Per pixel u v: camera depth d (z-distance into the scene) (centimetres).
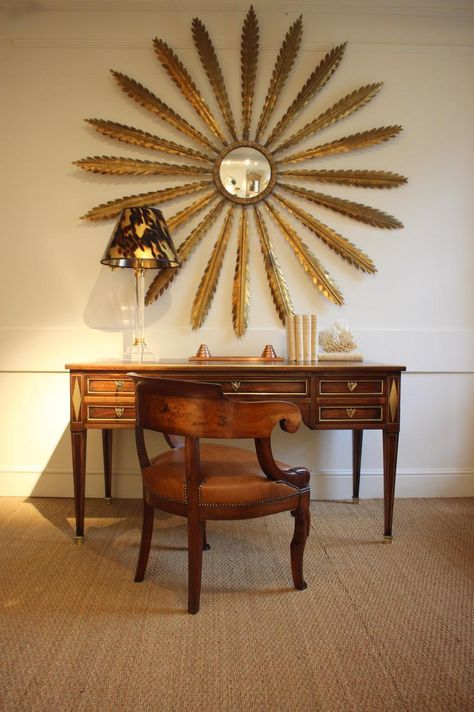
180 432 146
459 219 254
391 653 128
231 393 191
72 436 194
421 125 251
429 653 129
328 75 245
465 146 253
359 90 246
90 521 219
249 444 259
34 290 248
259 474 154
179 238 248
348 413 194
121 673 120
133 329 250
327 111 246
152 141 245
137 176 248
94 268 249
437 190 253
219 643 132
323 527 214
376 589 161
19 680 117
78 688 115
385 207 252
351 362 219
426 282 254
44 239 247
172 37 245
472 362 254
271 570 174
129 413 192
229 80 246
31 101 245
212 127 246
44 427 250
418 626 141
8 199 246
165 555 186
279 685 116
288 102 248
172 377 192
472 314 255
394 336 252
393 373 195
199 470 147
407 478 256
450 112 251
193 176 248
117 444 252
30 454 251
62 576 169
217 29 245
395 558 184
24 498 249
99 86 246
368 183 249
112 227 248
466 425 257
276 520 222
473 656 128
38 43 245
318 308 252
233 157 247
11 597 155
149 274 249
